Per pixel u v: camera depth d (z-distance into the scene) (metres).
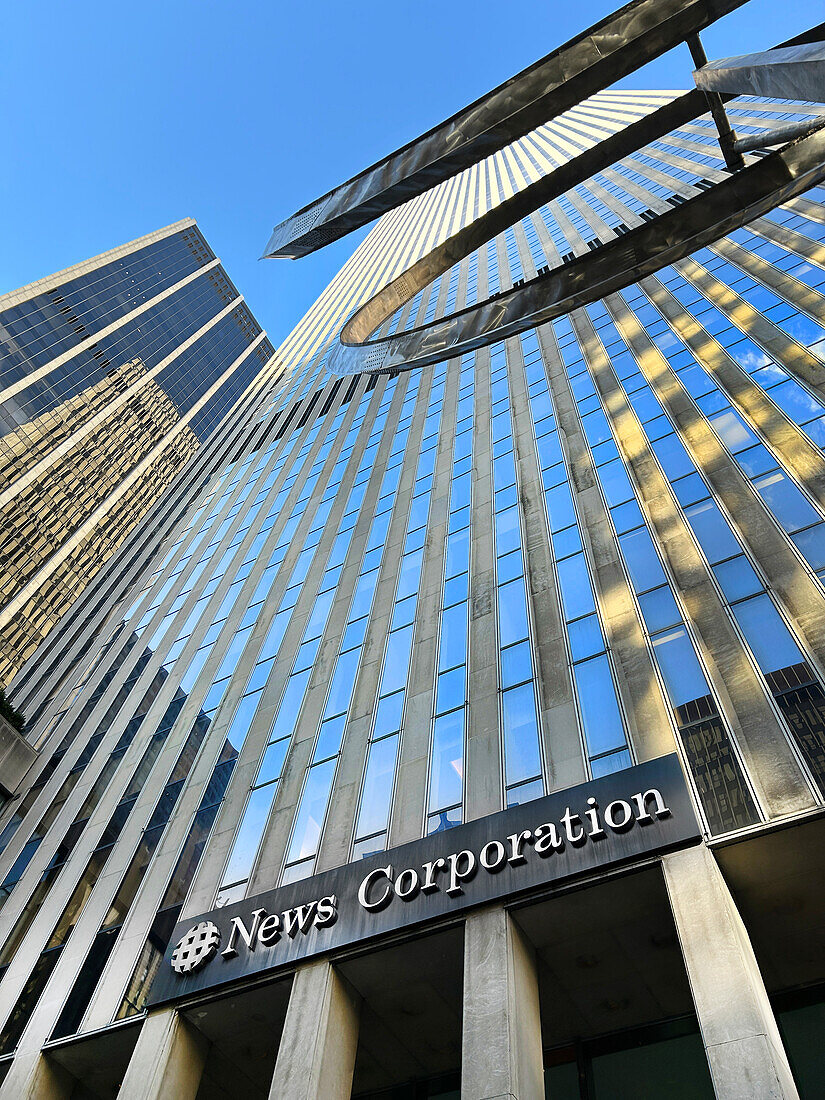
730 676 16.47
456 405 38.69
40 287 115.25
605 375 32.06
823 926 13.96
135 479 114.25
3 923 25.03
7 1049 20.30
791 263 31.44
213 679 30.95
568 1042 16.11
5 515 90.81
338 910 17.12
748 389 25.30
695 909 12.93
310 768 22.67
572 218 56.62
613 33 13.48
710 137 54.53
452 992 16.30
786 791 13.84
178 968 18.36
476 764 18.61
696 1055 14.67
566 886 14.67
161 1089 16.55
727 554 19.52
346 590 30.06
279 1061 15.13
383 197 15.17
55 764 32.94
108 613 46.59
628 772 15.45
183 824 24.20
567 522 24.69
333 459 43.50
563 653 19.95
